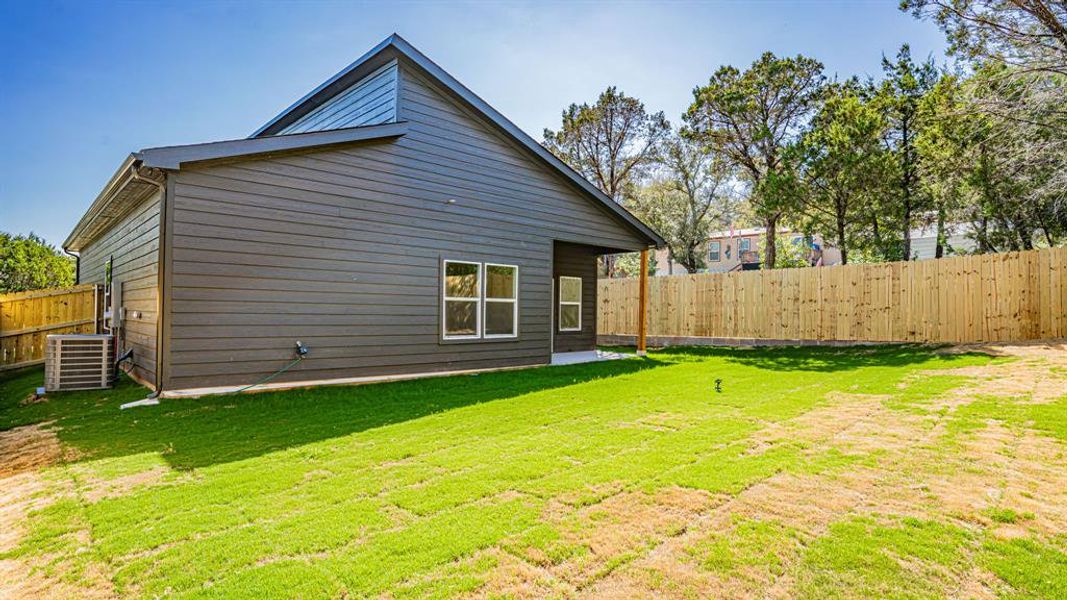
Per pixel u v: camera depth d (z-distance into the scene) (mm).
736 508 2891
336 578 2199
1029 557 2330
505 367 9062
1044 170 10453
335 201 7113
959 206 12086
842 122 12188
